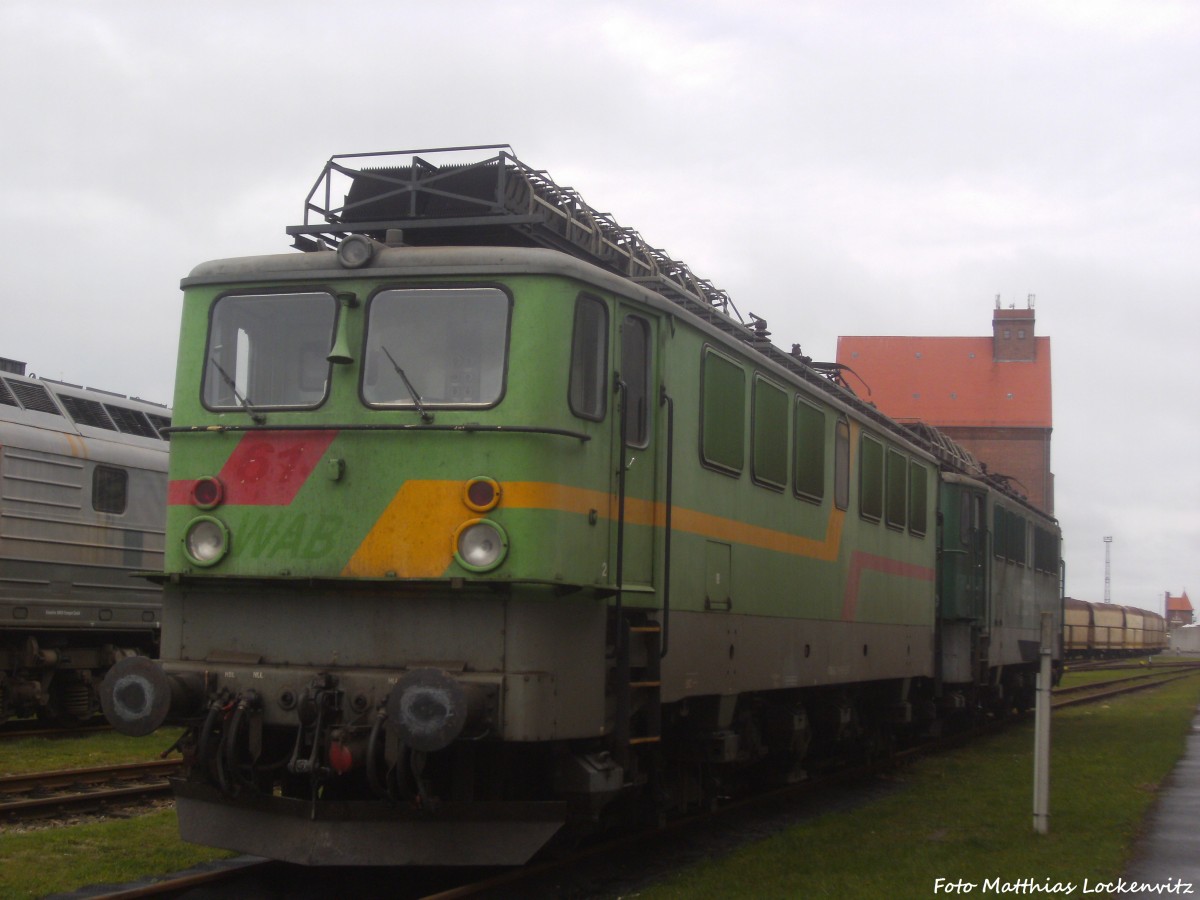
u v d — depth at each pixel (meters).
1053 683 29.09
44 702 18.14
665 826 11.01
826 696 14.52
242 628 8.67
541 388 8.38
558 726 8.27
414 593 8.33
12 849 9.56
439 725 7.64
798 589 12.64
